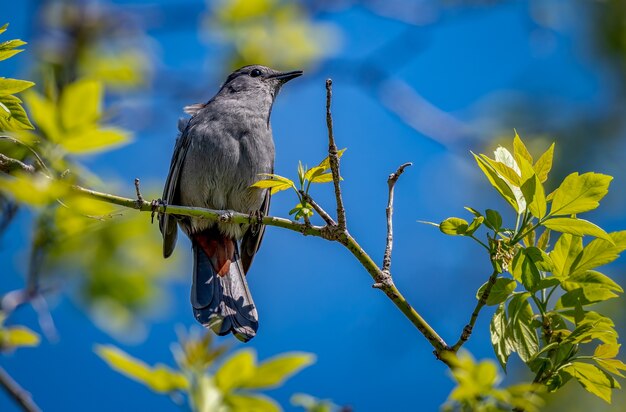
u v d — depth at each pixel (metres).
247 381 5.42
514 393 5.41
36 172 7.32
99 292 10.80
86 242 10.81
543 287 6.51
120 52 13.13
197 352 5.59
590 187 6.37
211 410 5.23
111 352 5.27
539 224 6.47
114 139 7.42
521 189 6.45
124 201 8.03
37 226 8.23
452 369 5.58
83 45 12.77
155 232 11.18
